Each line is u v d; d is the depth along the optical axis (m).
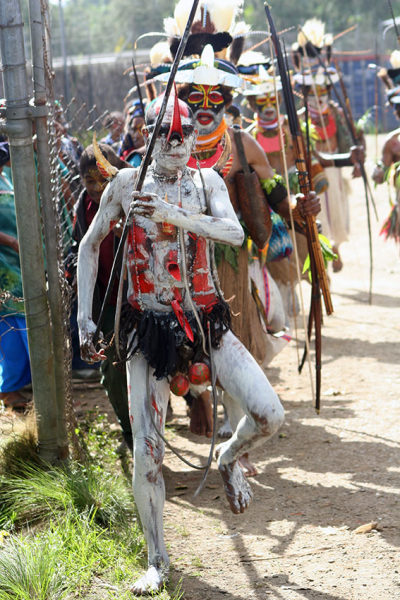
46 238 5.52
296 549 4.79
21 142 5.31
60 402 5.62
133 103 8.22
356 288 12.12
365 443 6.41
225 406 5.23
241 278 5.94
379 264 13.62
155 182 4.43
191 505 5.51
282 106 9.59
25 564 4.37
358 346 9.27
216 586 4.40
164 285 4.43
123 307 4.64
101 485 5.32
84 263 4.59
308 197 5.93
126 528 4.97
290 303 10.40
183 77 5.54
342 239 11.97
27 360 7.36
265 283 6.66
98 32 53.69
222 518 5.29
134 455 4.37
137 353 4.49
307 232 6.04
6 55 5.23
